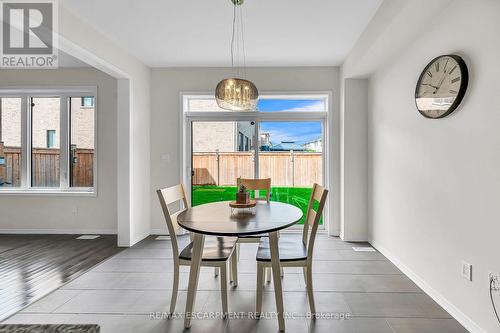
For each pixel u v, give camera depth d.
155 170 4.00
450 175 1.93
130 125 3.46
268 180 2.96
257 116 4.04
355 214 3.66
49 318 1.88
